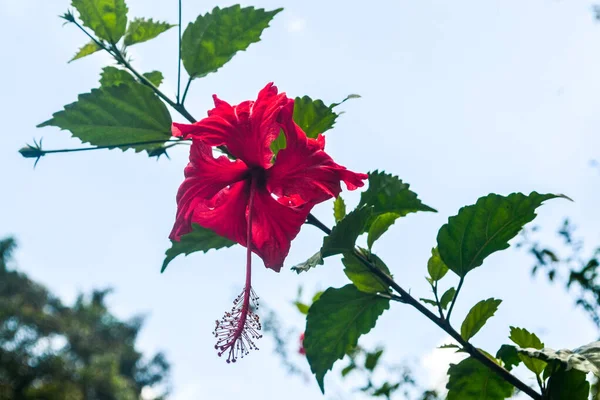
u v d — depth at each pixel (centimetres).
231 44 70
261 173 68
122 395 580
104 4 71
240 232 68
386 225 68
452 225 64
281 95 67
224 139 67
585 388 61
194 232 70
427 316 65
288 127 66
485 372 64
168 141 69
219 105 68
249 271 65
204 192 68
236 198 69
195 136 67
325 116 70
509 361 65
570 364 58
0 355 524
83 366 587
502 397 64
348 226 63
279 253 67
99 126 68
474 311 65
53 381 532
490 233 64
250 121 67
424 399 78
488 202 64
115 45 72
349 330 66
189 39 70
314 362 66
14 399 510
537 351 60
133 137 69
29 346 553
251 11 69
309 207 67
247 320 64
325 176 66
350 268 65
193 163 68
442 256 65
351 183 66
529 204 63
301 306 95
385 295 65
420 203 68
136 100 68
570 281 91
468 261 64
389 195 68
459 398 64
